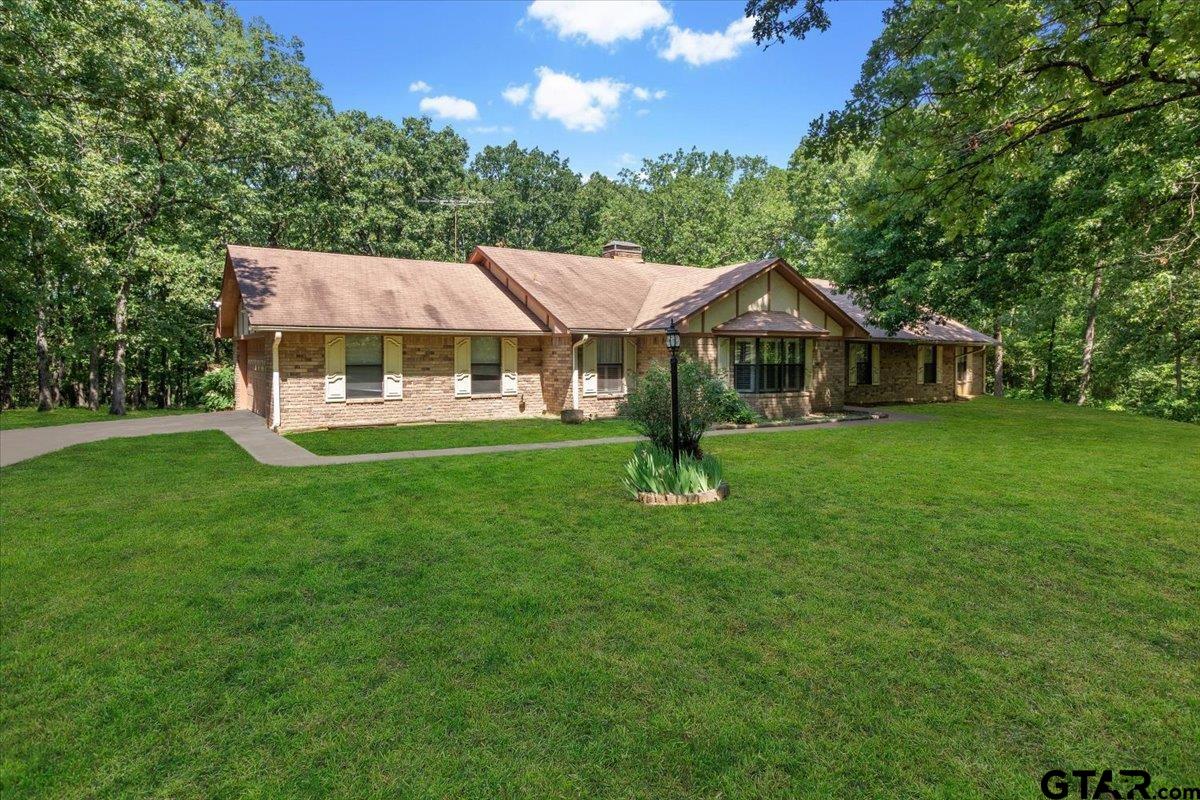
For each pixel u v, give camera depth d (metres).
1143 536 6.07
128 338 22.02
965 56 7.64
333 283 16.92
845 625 4.17
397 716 3.15
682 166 54.84
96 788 2.65
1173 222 11.70
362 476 9.09
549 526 6.52
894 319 18.33
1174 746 2.90
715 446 12.17
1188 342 23.02
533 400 18.83
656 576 5.07
